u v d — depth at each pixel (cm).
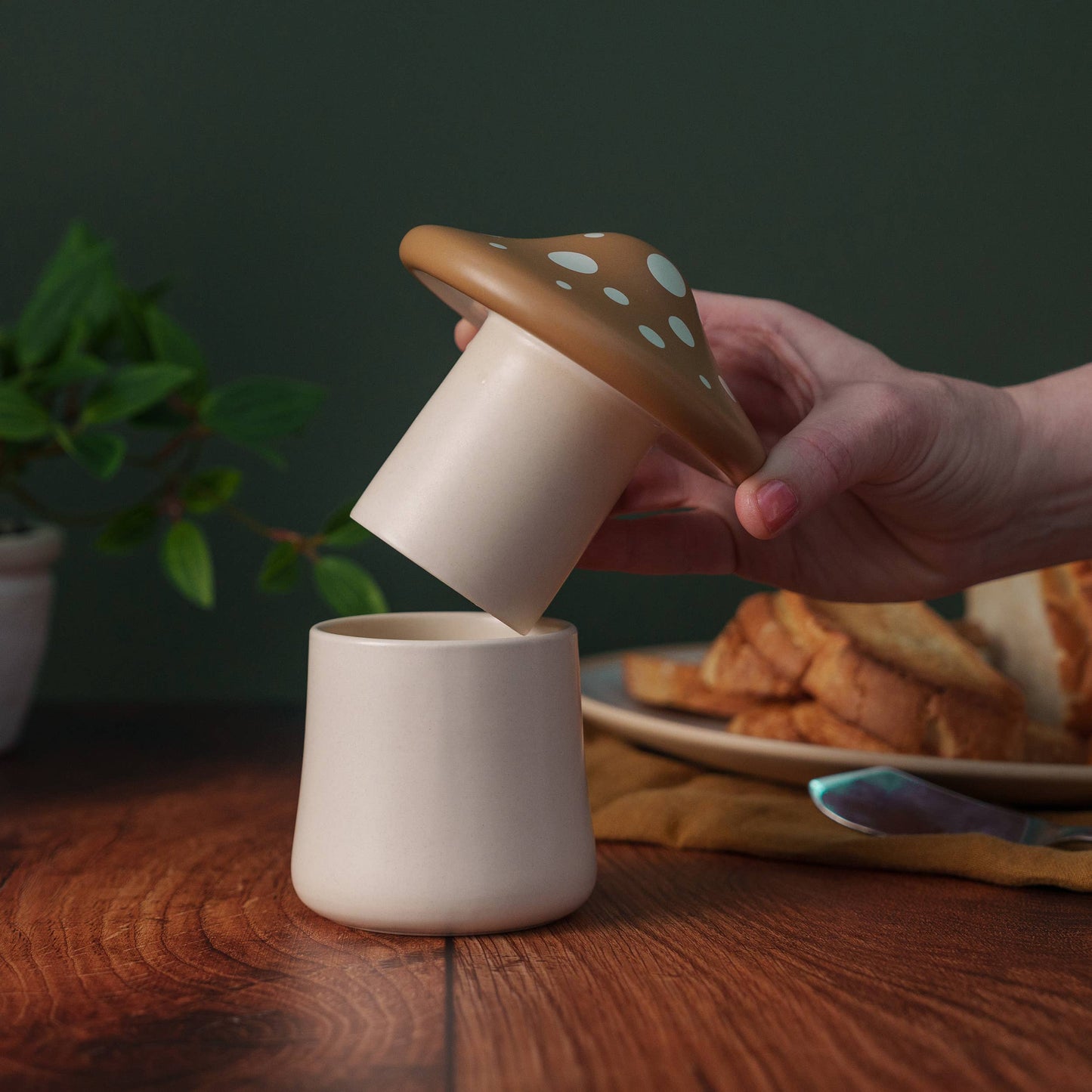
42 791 69
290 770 75
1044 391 54
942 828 56
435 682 43
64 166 107
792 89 109
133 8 106
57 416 94
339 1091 32
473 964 42
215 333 108
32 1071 33
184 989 40
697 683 77
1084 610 77
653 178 109
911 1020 37
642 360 37
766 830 56
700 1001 38
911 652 73
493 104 108
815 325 56
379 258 108
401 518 41
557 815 44
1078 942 44
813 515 59
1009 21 109
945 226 111
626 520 59
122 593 110
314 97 107
